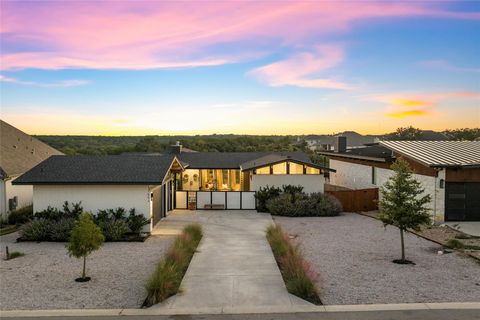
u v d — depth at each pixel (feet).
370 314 26.61
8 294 32.01
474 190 62.39
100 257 44.29
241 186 101.86
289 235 54.19
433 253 43.68
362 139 188.96
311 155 173.17
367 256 42.60
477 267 37.86
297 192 77.41
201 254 43.75
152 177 56.95
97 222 53.47
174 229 60.90
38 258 44.19
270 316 26.53
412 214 39.52
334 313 26.89
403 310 27.25
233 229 59.47
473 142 77.46
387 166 77.10
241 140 255.91
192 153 117.80
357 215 74.79
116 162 62.95
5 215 70.23
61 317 27.02
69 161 63.41
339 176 109.40
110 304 29.55
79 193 57.93
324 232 56.85
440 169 60.59
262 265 39.19
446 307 27.71
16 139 90.53
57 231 53.16
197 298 30.14
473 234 52.90
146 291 31.96
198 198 81.30
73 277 36.63
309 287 30.09
